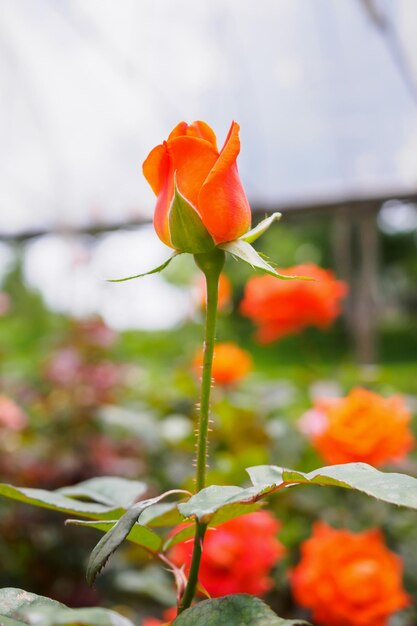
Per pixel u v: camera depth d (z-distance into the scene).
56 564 1.06
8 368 2.02
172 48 2.12
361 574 0.70
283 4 1.96
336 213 2.15
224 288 1.46
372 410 0.81
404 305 10.71
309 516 0.99
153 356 2.43
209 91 2.13
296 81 2.04
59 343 1.38
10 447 1.21
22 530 1.06
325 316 1.39
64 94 2.29
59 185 2.40
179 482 1.19
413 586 0.87
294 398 1.44
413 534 0.92
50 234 2.46
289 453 1.15
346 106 2.03
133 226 2.39
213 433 1.25
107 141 2.34
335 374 1.60
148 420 1.28
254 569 0.69
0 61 2.24
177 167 0.39
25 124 2.36
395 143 2.02
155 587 0.89
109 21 2.10
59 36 2.15
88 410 1.26
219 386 1.36
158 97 2.20
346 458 0.81
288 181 2.10
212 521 0.39
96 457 1.14
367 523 0.92
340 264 4.95
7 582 1.04
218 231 0.39
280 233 7.31
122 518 0.37
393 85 1.98
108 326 1.38
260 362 5.41
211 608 0.35
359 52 1.97
